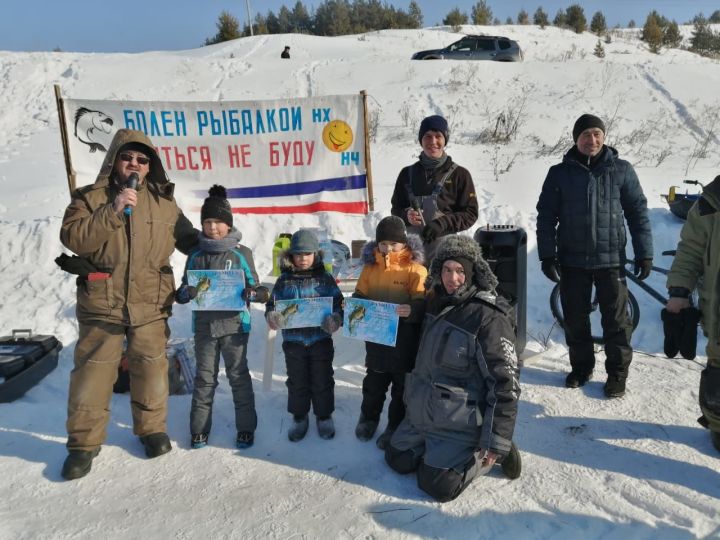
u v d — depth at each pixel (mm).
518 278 3945
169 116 6086
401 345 3207
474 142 10961
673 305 3121
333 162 6324
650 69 15492
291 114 6176
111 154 3033
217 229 3293
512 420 2719
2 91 16062
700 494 2803
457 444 2834
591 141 3562
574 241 3705
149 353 3186
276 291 3393
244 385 3350
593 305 4625
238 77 17141
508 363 2717
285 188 6375
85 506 2801
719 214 2914
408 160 9477
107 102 5965
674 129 11969
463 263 2834
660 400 3773
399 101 13711
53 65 17828
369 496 2842
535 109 13023
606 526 2582
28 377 3986
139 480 3012
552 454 3193
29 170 9922
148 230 3100
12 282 5719
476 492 2850
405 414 3256
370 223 6570
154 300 3178
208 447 3330
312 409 3814
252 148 6238
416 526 2609
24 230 6297
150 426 3236
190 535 2582
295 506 2775
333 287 3402
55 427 3533
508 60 18234
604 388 3854
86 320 3068
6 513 2754
